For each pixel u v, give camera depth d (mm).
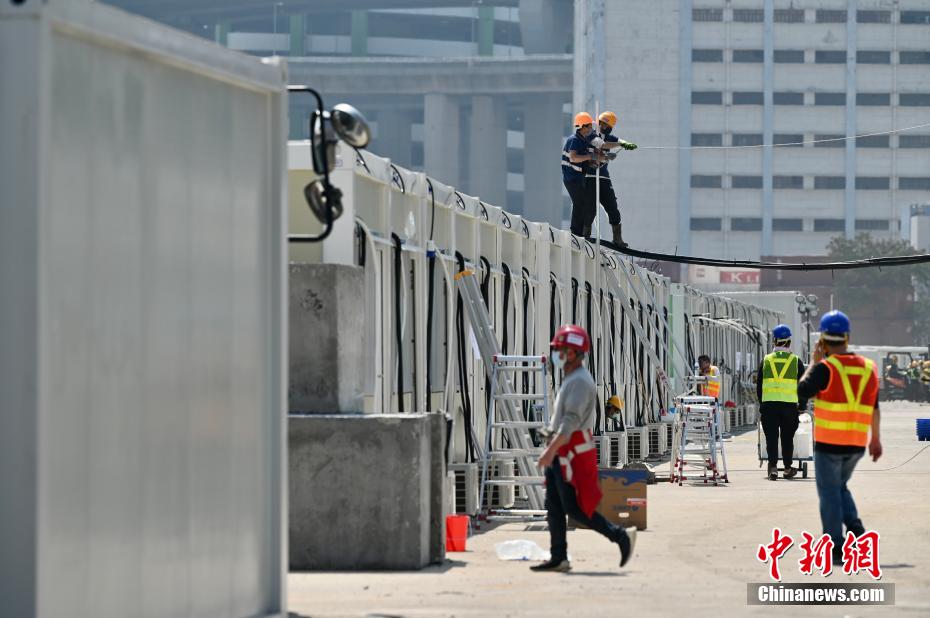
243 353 28734
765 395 76562
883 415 181625
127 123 24734
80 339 23453
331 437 40531
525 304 69125
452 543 45250
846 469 40719
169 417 25984
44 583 22500
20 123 22422
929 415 181625
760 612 32375
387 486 40312
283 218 29594
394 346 49906
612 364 88312
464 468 53688
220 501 27797
